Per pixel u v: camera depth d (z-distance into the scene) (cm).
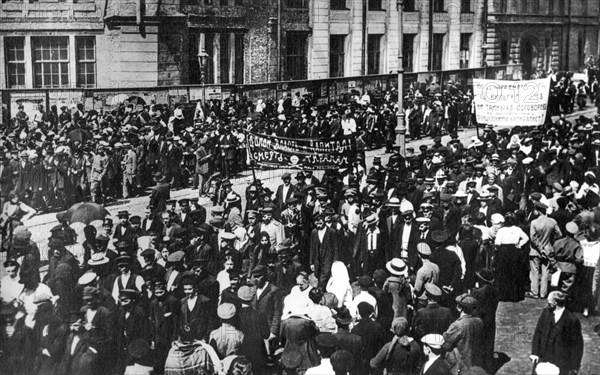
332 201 1734
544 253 1428
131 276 1103
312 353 958
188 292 1016
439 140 2209
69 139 2345
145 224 1495
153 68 3006
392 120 3130
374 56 3922
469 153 2089
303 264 1540
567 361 967
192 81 3181
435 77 3966
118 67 2966
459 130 3491
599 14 5450
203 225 1371
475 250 1350
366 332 948
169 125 2703
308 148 1633
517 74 4534
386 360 895
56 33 2934
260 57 3409
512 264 1417
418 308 1113
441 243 1208
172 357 864
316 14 3591
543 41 4959
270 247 1345
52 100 2855
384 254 1428
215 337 939
